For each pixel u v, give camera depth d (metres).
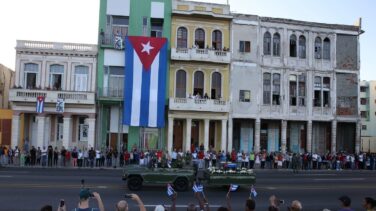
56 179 26.39
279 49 46.97
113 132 43.06
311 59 47.56
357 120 48.50
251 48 45.97
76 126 42.69
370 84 97.44
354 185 27.73
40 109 39.38
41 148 40.34
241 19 45.94
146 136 43.34
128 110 41.62
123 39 43.06
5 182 24.17
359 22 49.44
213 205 19.42
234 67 45.38
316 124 47.94
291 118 46.34
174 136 44.25
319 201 21.36
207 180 24.41
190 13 44.44
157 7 44.44
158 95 42.19
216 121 45.12
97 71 42.66
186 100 42.84
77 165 37.75
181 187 23.48
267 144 46.59
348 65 48.81
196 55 43.84
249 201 9.01
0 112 43.41
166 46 42.81
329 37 48.41
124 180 25.41
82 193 9.40
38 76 41.78
